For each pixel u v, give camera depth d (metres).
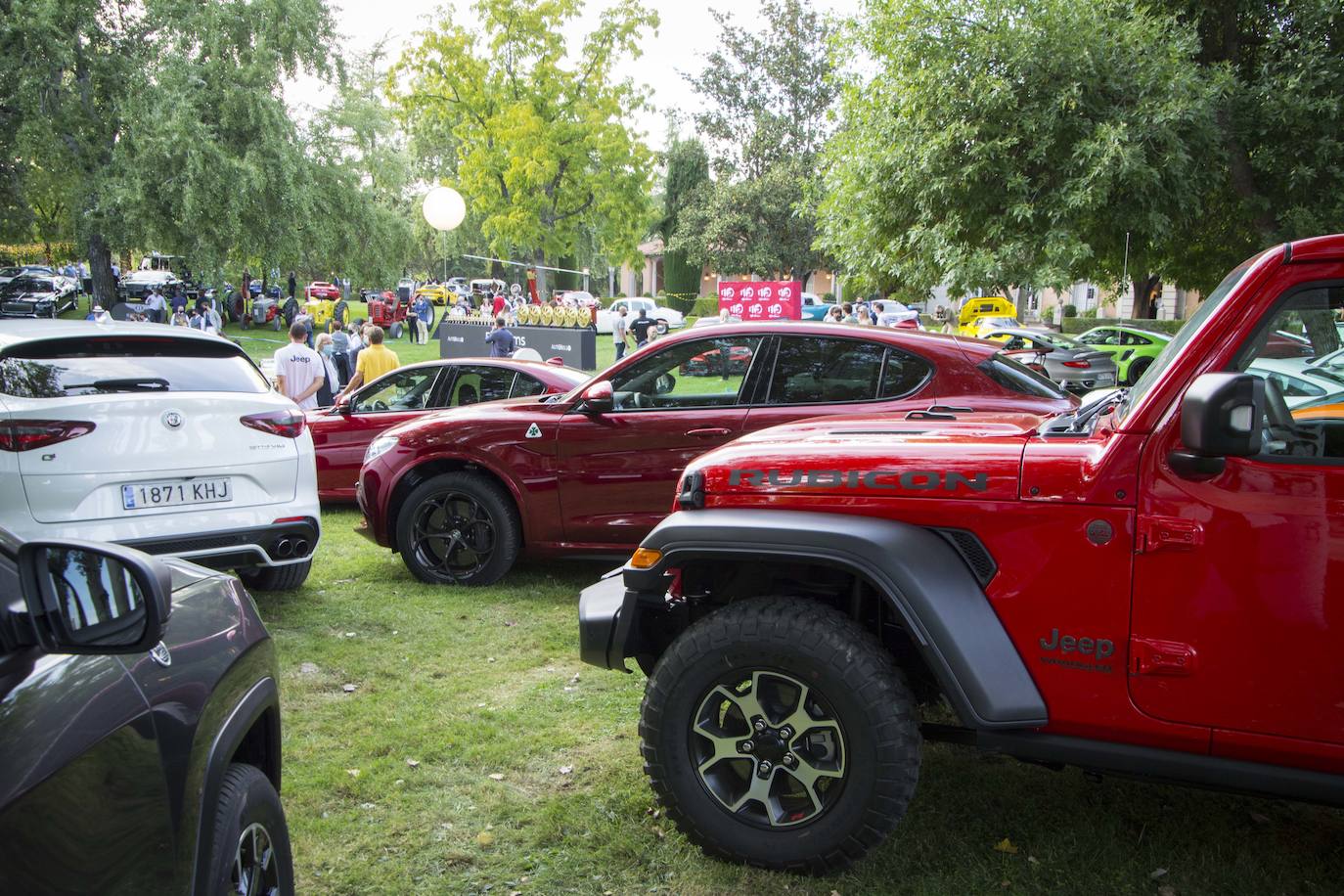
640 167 34.62
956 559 2.67
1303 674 2.33
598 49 33.50
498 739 3.85
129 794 1.64
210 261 26.25
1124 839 3.02
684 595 3.21
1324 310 2.36
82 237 28.02
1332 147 11.98
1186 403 2.24
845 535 2.68
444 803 3.35
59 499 4.52
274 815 2.27
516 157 32.75
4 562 1.65
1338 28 12.17
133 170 26.11
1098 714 2.54
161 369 5.04
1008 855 2.93
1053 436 2.77
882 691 2.63
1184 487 2.42
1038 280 12.13
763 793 2.78
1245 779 2.41
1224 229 14.23
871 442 2.90
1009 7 12.60
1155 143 12.08
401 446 6.13
